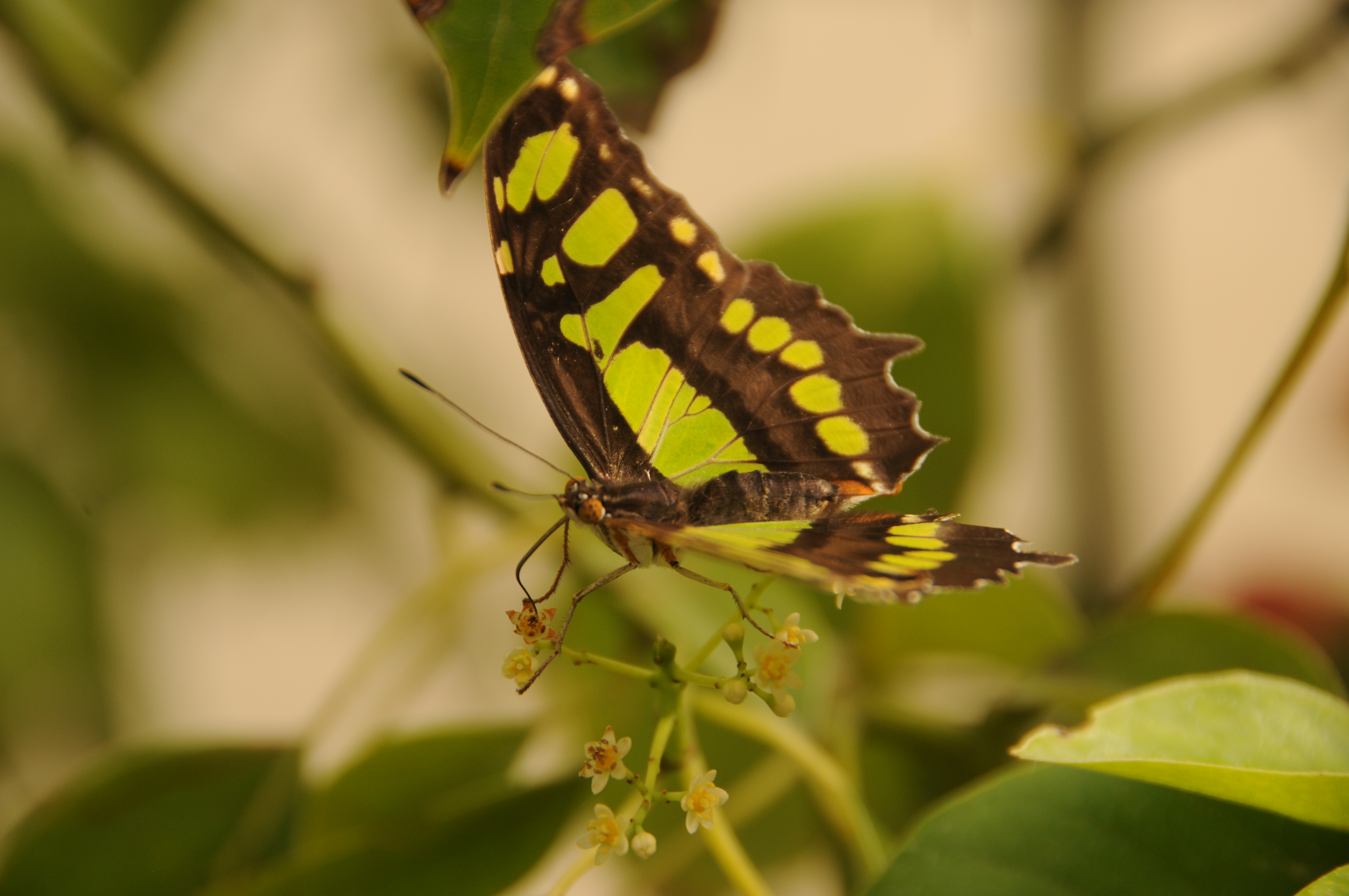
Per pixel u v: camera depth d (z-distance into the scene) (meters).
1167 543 0.88
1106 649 0.88
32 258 0.98
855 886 0.87
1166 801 0.84
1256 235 1.28
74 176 0.98
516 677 0.84
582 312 0.87
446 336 1.11
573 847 0.90
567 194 0.86
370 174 1.14
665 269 0.87
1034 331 1.07
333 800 0.88
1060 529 1.08
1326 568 1.05
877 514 0.86
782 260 0.92
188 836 0.88
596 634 0.90
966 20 0.98
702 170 1.12
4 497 0.98
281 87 1.08
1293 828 0.83
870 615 0.91
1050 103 1.09
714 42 0.87
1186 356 1.28
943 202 0.92
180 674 1.21
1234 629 0.88
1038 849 0.84
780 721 0.88
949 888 0.83
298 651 1.30
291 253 0.89
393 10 0.97
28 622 0.98
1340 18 0.93
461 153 0.82
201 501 1.00
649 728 0.89
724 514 0.87
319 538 1.07
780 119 1.11
